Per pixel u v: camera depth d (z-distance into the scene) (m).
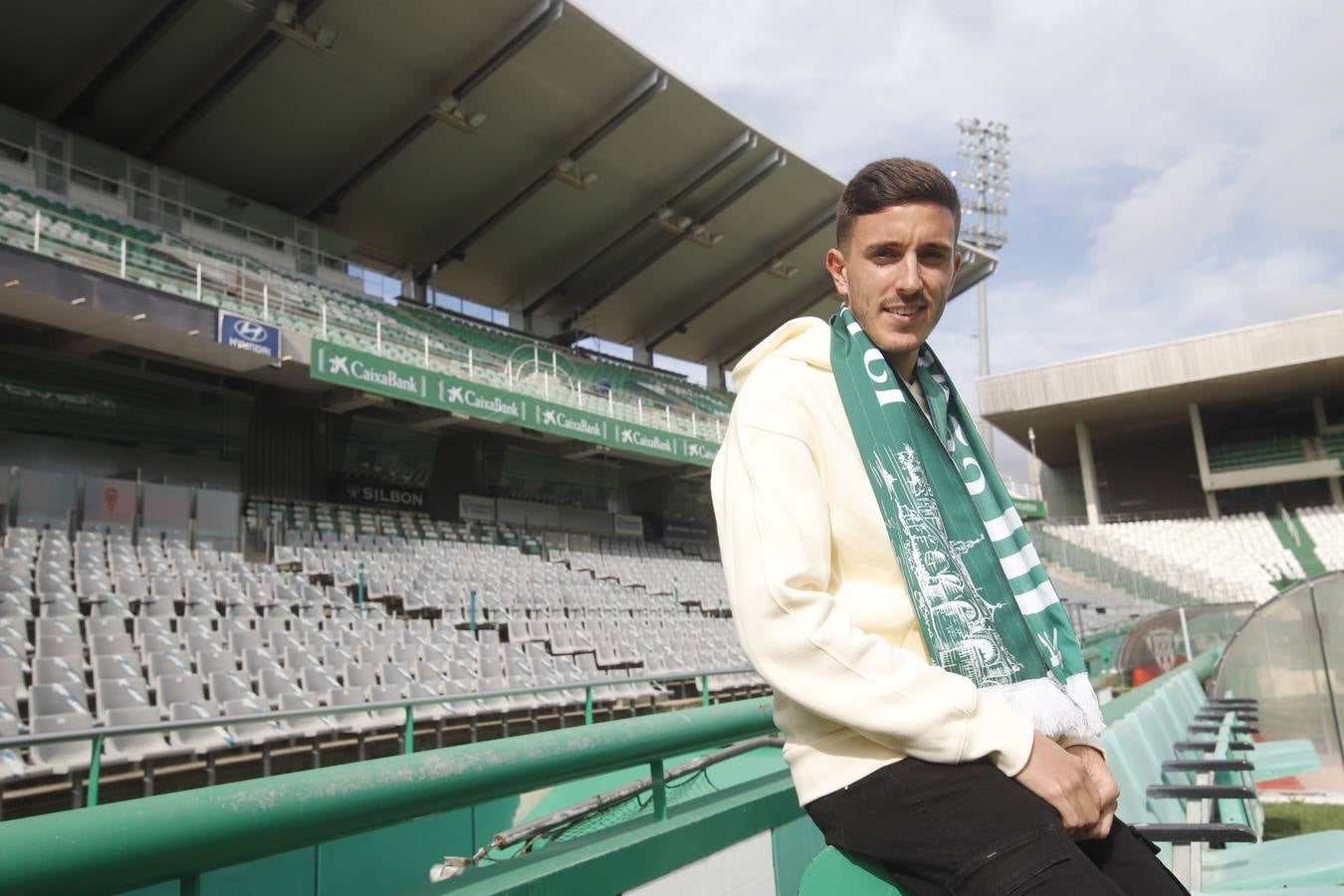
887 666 0.95
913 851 0.94
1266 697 6.40
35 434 15.03
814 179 26.12
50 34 17.02
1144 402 35.75
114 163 19.42
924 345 1.31
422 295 25.94
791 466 1.05
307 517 18.14
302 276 22.08
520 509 23.98
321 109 19.98
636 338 32.66
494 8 18.27
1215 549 33.00
